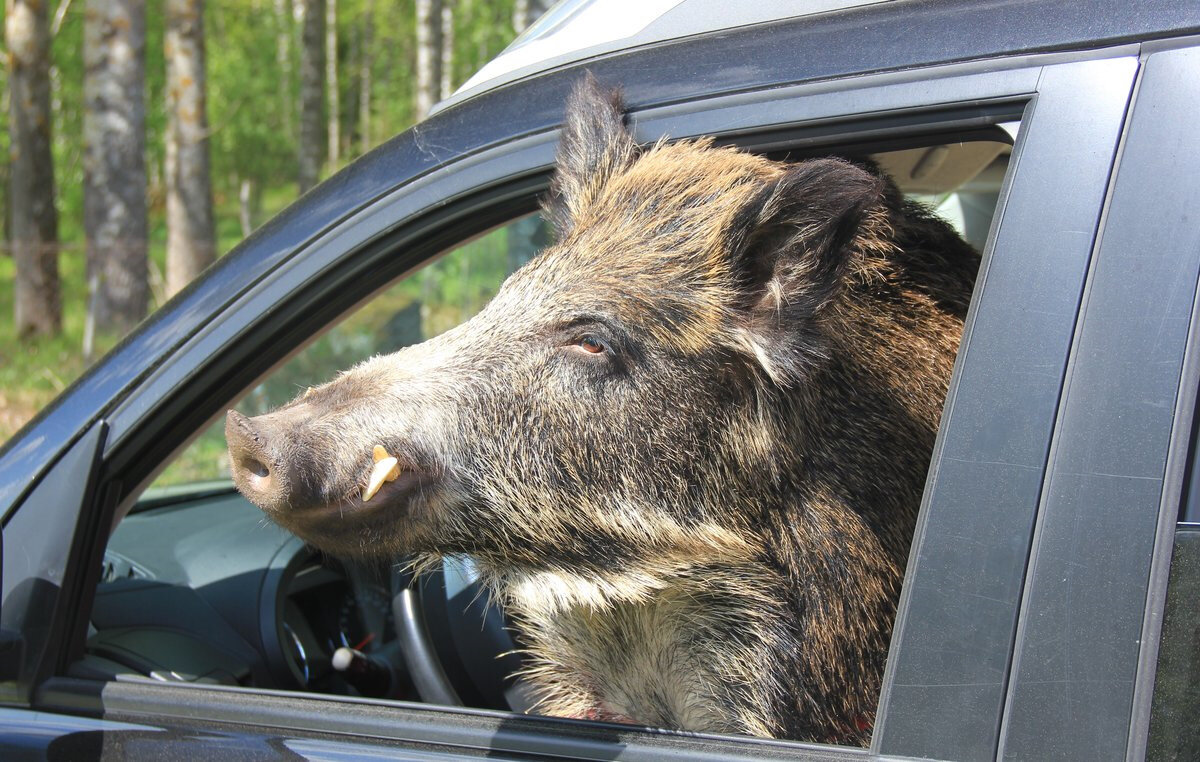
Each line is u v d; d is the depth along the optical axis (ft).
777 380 7.34
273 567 9.00
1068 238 4.83
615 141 6.13
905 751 4.62
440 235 6.51
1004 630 4.55
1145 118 4.81
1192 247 4.60
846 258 7.25
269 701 5.85
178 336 6.59
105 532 6.68
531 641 8.95
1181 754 4.25
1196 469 4.45
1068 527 4.53
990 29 5.33
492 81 6.77
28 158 52.49
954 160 9.11
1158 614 4.34
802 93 5.68
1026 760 4.39
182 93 47.96
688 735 5.11
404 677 9.61
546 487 7.65
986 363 4.86
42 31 51.90
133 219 44.98
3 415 35.37
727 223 7.63
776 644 7.69
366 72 128.57
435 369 7.61
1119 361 4.60
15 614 6.44
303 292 6.48
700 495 7.65
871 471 7.61
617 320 7.57
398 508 7.34
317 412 7.14
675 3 6.42
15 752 5.93
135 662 7.48
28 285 45.78
